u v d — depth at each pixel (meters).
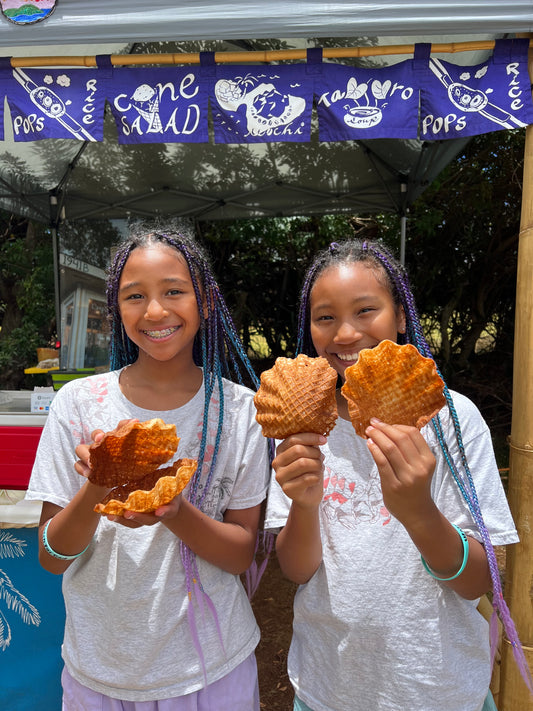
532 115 2.22
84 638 1.44
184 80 2.35
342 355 1.44
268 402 1.18
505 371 9.15
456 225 8.42
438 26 2.19
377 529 1.39
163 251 1.46
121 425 1.14
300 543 1.33
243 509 1.55
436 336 9.52
